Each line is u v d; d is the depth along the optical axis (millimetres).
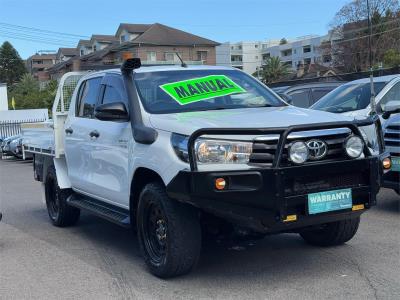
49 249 6629
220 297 4633
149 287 4984
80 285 5180
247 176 4398
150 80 5867
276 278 5070
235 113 5242
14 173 17328
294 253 5863
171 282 5066
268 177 4379
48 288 5137
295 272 5219
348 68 64500
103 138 6113
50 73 87625
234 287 4867
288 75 86188
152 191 5008
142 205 5223
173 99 5637
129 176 5504
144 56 68375
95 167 6422
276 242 6355
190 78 6016
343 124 4645
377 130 5293
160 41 69250
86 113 6914
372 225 6938
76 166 7047
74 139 7004
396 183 7051
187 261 4914
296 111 5355
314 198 4512
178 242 4836
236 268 5410
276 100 6078
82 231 7594
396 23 60656
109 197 6148
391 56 55281
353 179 4738
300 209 4539
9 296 4949
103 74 6641
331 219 4715
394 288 4691
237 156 4500
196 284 4984
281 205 4383
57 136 7512
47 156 8023
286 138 4438
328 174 4598
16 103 69562
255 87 6211
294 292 4676
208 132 4504
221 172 4391
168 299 4652
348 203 4676
